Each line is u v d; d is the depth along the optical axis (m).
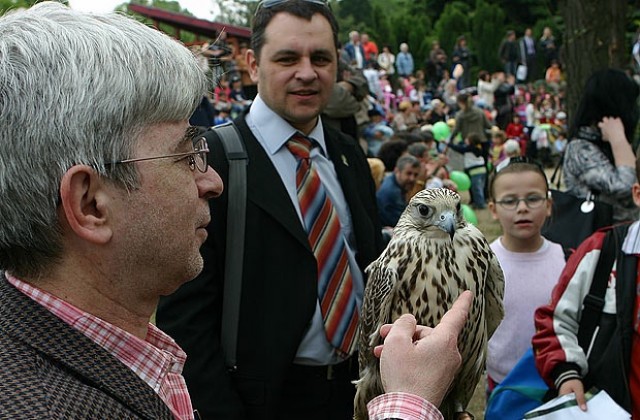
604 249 2.89
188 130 1.42
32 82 1.22
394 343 1.57
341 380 2.73
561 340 2.89
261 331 2.54
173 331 2.49
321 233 2.67
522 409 3.06
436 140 14.57
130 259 1.36
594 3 7.68
